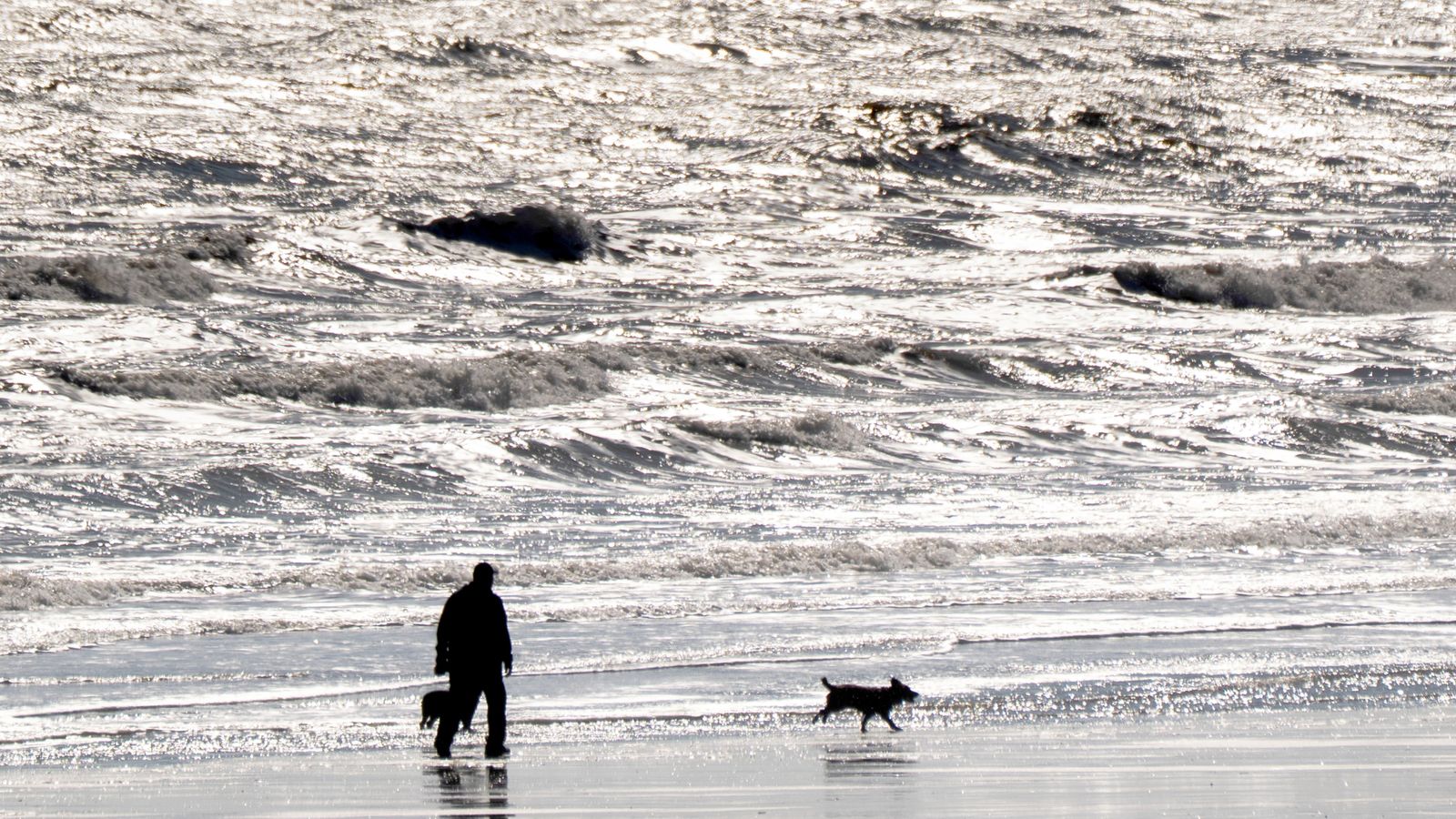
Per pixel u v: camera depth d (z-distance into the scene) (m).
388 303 40.62
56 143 55.91
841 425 30.47
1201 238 56.06
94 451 25.58
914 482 27.34
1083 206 60.44
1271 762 11.05
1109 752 11.49
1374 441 32.81
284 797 9.85
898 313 42.97
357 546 21.06
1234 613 18.16
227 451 26.11
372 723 12.59
